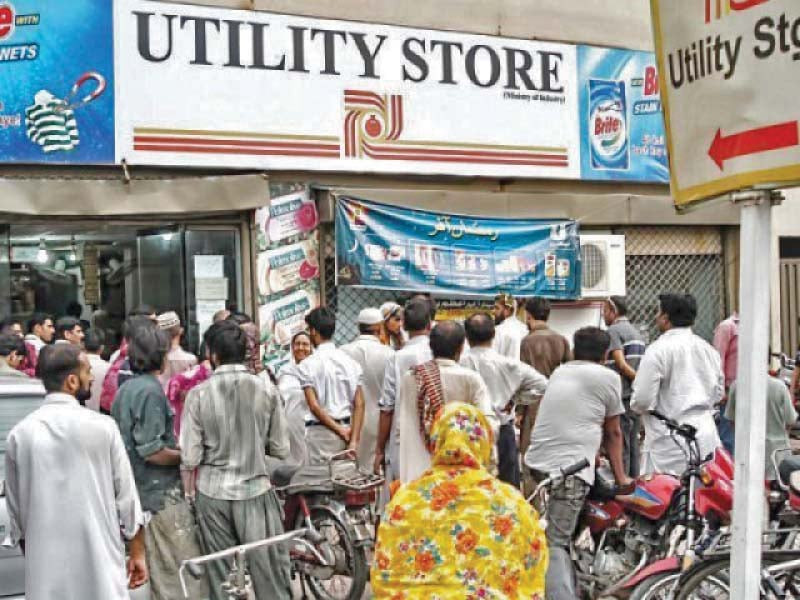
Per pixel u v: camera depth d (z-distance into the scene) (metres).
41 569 4.96
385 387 7.85
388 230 11.32
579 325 12.65
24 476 5.04
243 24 10.73
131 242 10.62
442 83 11.83
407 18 11.70
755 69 3.61
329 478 7.20
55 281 10.34
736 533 3.62
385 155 11.48
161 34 10.36
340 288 11.45
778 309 14.30
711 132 3.81
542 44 12.46
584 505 6.55
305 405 8.15
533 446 6.79
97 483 5.09
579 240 12.45
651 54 13.20
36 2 9.90
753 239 3.64
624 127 13.03
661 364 7.85
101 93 10.11
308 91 11.06
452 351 6.70
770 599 4.98
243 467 6.27
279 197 11.04
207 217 10.82
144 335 6.48
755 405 3.61
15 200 9.61
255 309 10.88
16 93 9.85
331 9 11.27
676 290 13.56
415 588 3.93
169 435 6.42
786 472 6.59
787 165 3.51
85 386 5.28
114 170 10.31
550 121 12.51
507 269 11.97
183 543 6.21
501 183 12.44
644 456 8.12
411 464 6.55
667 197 13.10
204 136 10.55
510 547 3.96
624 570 6.33
